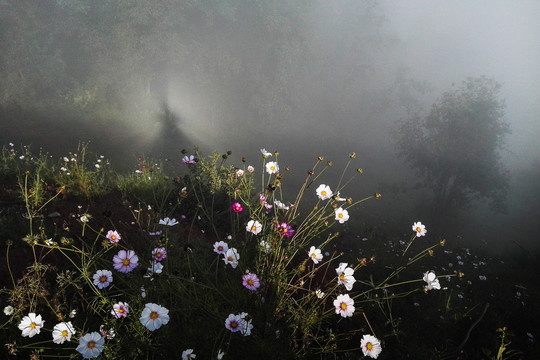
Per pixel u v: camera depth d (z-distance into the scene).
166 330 2.12
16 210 3.54
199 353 2.03
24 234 3.04
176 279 2.34
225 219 4.16
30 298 2.37
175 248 3.15
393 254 5.80
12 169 4.69
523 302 4.71
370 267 4.64
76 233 3.24
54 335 1.90
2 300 2.40
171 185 4.92
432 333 3.40
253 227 2.73
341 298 2.31
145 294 2.29
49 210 3.59
